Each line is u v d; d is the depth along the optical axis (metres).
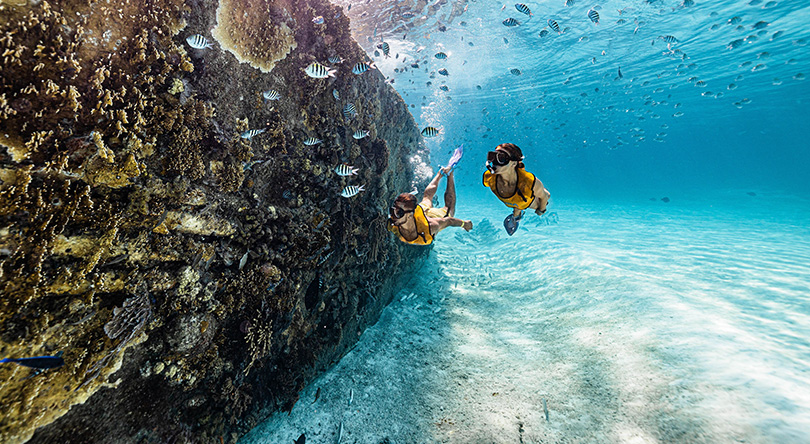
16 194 1.65
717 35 18.11
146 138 2.22
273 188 3.54
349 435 3.71
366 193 5.23
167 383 2.65
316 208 4.09
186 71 2.44
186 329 2.59
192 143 2.52
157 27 2.21
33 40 1.67
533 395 4.01
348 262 4.99
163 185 2.34
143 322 2.30
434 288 7.77
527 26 16.23
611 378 3.91
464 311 6.62
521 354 4.93
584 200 37.16
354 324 5.31
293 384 4.10
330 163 4.25
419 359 5.05
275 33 3.27
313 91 3.82
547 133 74.69
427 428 3.77
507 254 10.22
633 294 5.74
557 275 7.64
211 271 2.88
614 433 3.26
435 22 14.48
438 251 10.95
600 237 12.94
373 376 4.67
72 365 1.96
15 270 1.69
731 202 31.47
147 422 2.56
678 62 22.72
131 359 2.37
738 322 4.54
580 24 16.33
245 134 2.93
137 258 2.26
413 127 7.93
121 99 2.06
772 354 3.66
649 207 27.95
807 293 5.69
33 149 1.70
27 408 1.80
